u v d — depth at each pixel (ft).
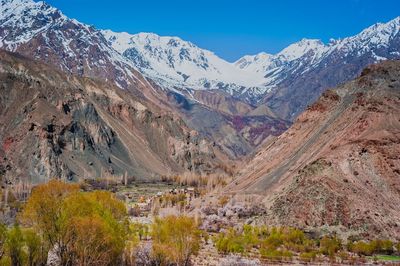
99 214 332.60
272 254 448.65
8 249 296.30
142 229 465.06
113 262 327.47
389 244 492.54
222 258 440.45
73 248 311.47
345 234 525.34
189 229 388.57
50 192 325.62
